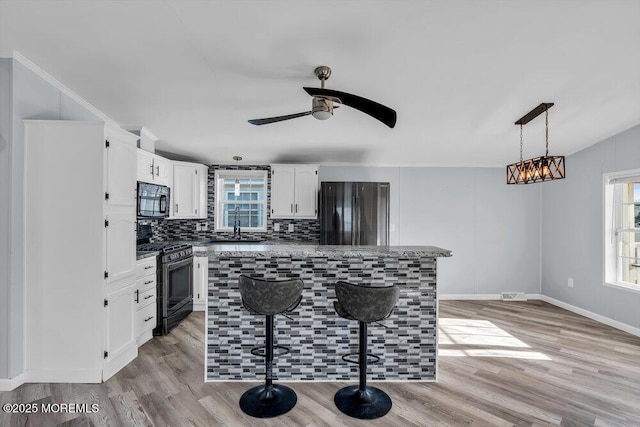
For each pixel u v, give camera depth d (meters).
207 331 2.38
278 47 1.91
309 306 2.41
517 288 4.81
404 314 2.42
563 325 3.60
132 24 1.71
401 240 4.81
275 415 1.95
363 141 3.77
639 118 3.12
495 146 3.96
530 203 4.82
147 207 3.40
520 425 1.88
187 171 4.26
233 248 2.37
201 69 2.16
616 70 2.20
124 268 2.52
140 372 2.46
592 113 2.96
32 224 2.23
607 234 3.67
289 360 2.41
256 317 2.39
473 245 4.83
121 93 2.50
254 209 4.80
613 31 1.78
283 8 1.58
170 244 3.73
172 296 3.42
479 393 2.21
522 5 1.58
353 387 2.25
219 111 2.85
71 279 2.26
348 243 4.06
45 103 2.30
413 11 1.61
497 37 1.83
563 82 2.37
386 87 2.43
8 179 2.09
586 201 3.95
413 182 4.84
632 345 3.03
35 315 2.24
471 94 2.55
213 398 2.13
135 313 2.83
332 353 2.41
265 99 2.61
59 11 1.61
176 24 1.70
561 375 2.46
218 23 1.69
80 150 2.26
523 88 2.45
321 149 4.09
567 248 4.26
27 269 2.23
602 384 2.32
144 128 3.30
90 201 2.26
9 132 2.09
